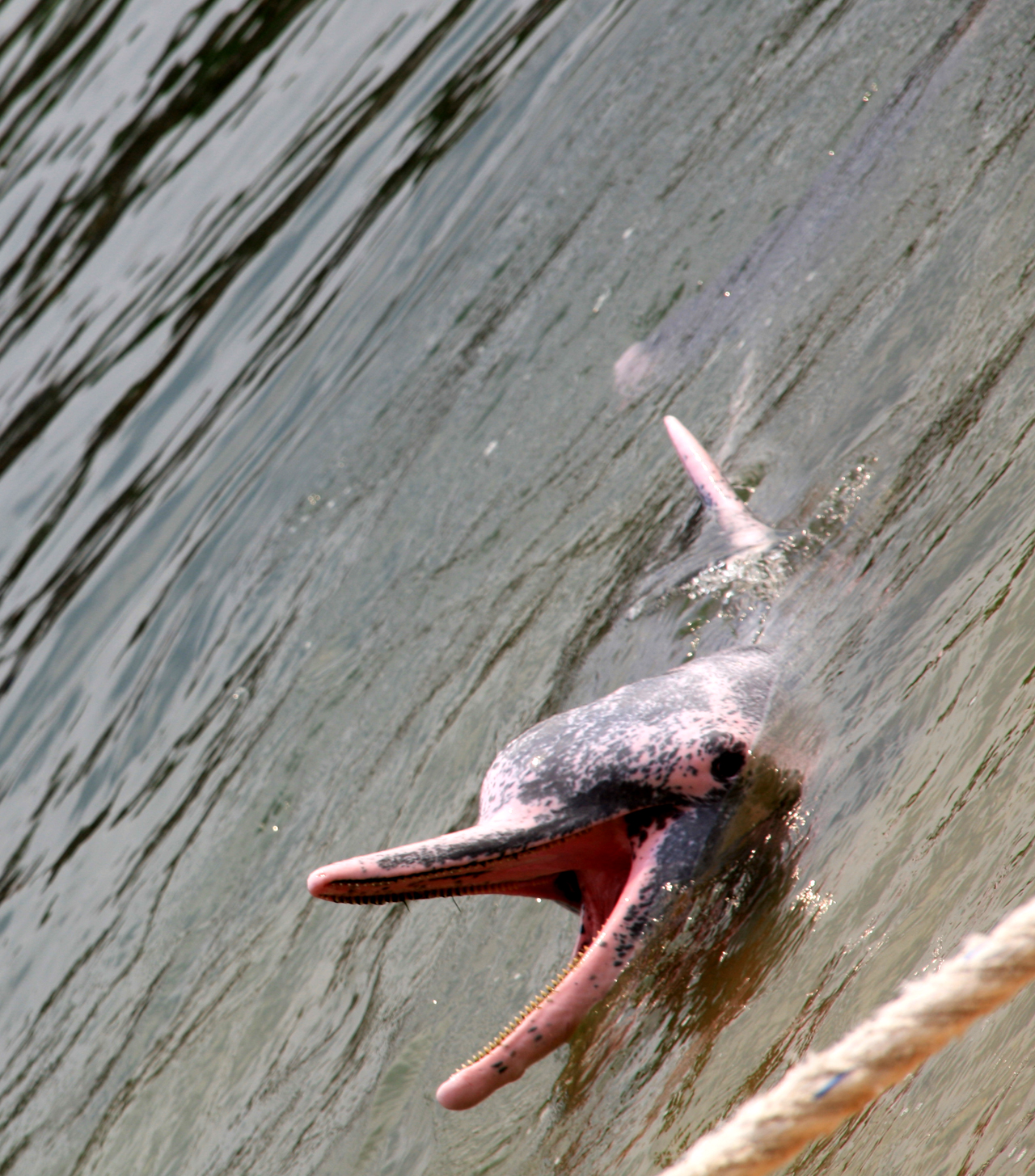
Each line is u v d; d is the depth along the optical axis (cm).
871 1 2677
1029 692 823
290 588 2416
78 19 5269
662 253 2475
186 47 4703
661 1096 854
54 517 3216
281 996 1511
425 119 3625
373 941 1468
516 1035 977
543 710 1561
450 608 2016
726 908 974
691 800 1056
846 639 1134
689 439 1636
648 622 1499
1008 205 1614
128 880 2016
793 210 2266
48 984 1939
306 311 3238
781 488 1573
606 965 996
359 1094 1211
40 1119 1661
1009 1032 644
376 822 1659
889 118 2242
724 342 2106
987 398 1267
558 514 2033
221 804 1995
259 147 3988
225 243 3681
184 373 3356
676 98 2936
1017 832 731
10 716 2708
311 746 1967
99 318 3744
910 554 1157
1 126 4972
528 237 2883
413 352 2816
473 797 1532
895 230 1900
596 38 3428
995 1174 567
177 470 3045
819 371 1756
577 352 2422
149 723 2377
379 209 3397
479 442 2409
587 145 3039
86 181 4341
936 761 869
